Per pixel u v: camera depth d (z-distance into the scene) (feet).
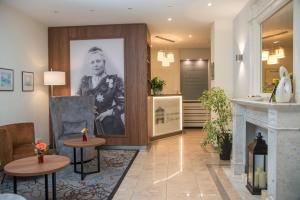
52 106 16.70
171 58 26.73
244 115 14.12
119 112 20.58
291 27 10.06
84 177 13.87
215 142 19.24
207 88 32.53
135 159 17.54
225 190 12.00
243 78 16.48
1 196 7.20
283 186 9.01
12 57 16.47
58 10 16.92
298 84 9.34
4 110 15.67
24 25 17.78
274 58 11.78
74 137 16.61
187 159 17.44
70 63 21.01
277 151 9.00
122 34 20.40
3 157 12.67
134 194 11.60
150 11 17.21
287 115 8.93
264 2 12.23
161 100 24.81
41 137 19.85
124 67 20.42
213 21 19.89
